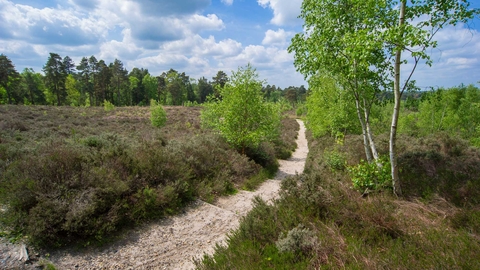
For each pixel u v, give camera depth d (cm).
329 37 679
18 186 468
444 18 517
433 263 283
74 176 520
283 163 1669
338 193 488
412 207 473
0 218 449
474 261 278
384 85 700
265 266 330
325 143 1642
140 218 571
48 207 451
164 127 2605
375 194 526
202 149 975
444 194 515
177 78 8538
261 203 525
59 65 5588
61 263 404
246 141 1260
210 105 1394
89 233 466
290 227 418
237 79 1266
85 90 6838
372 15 566
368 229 381
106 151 692
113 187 552
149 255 455
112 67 6781
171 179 721
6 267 364
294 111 8150
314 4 714
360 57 514
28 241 422
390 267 287
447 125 1966
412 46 460
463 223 398
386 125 1753
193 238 525
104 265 416
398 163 671
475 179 541
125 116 3712
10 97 5347
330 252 342
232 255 373
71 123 2459
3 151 756
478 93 2244
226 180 899
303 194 484
